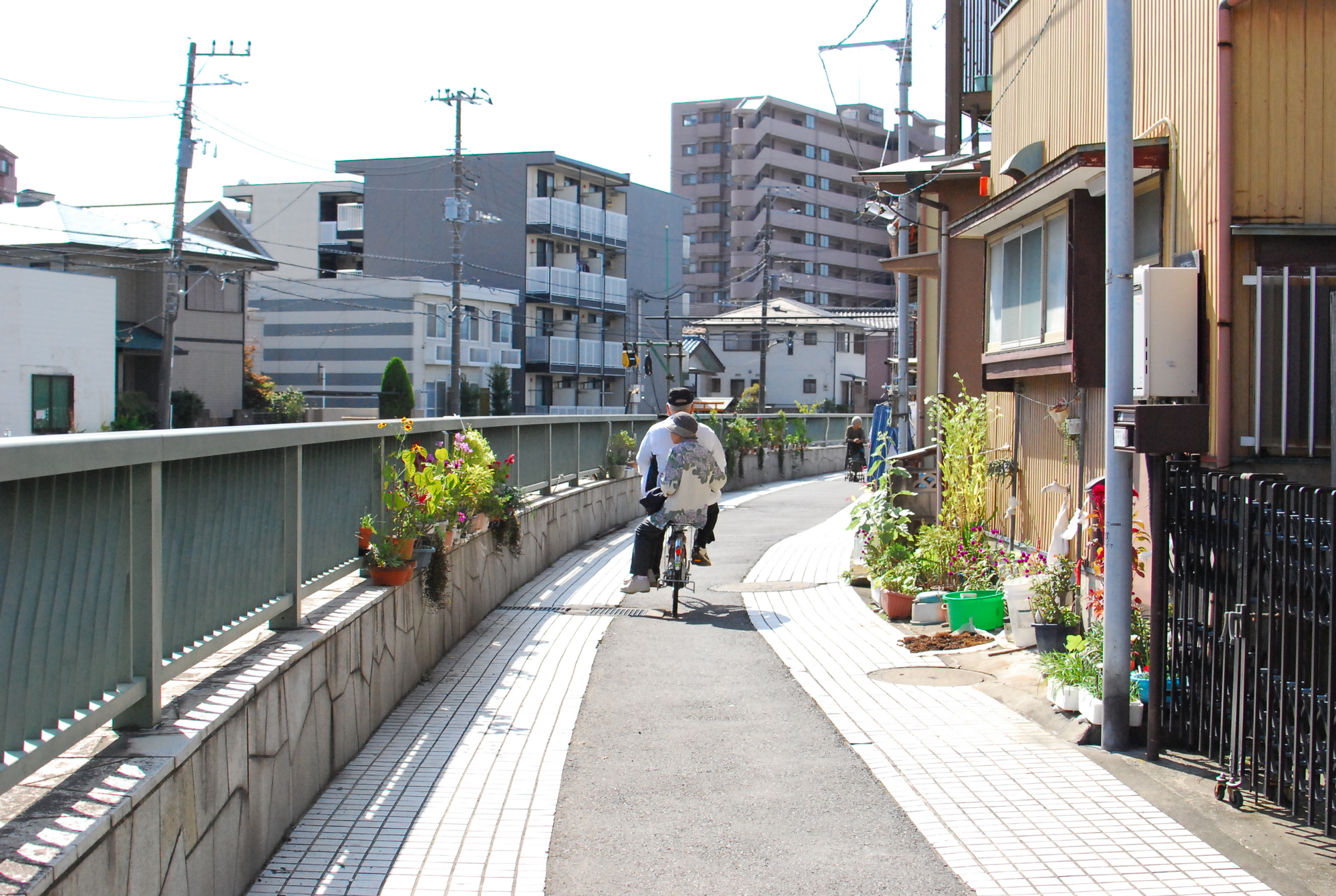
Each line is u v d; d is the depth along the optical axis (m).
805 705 6.43
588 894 3.83
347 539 6.18
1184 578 5.30
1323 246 5.64
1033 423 8.76
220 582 4.21
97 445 3.03
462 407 48.59
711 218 86.44
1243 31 5.67
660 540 9.43
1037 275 8.09
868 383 66.62
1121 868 4.07
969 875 4.02
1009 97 9.66
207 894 3.43
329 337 50.16
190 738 3.31
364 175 56.38
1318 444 5.59
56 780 2.96
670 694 6.66
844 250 85.75
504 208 55.00
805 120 83.75
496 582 9.65
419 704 6.37
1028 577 7.83
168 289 28.31
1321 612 4.33
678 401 9.56
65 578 3.00
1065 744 5.62
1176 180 6.19
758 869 4.07
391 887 3.86
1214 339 5.67
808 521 18.02
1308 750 4.41
